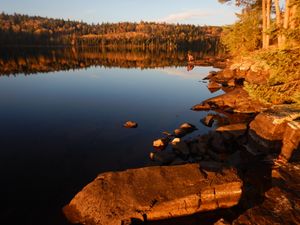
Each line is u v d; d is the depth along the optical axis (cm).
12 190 1103
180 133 1662
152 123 1927
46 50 11044
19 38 14200
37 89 3058
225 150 1398
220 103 2216
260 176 1129
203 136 1512
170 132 1739
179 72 4638
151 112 2203
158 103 2497
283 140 1212
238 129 1503
